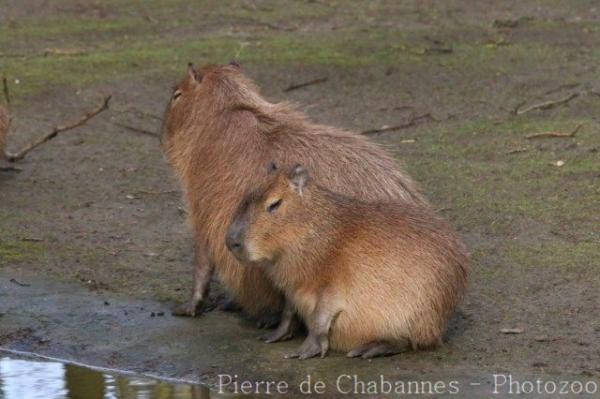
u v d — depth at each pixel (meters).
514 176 17.58
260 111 13.04
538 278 13.91
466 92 22.17
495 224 15.73
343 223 11.62
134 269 14.99
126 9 29.45
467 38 25.77
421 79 22.97
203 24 28.00
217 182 12.70
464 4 29.17
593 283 13.65
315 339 11.95
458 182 17.45
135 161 19.38
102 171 18.92
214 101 13.15
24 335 13.33
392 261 11.55
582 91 21.70
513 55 24.30
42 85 23.05
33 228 16.52
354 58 24.30
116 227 16.52
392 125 20.53
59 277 14.81
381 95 22.19
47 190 18.08
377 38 25.86
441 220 11.96
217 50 25.23
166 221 16.72
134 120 21.38
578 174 17.45
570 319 12.76
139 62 24.48
